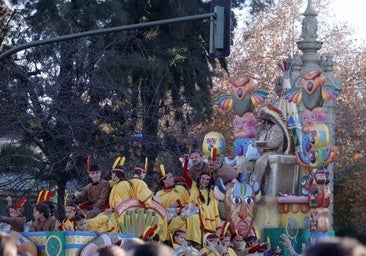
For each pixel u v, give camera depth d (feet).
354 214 160.45
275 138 80.74
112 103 120.78
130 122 122.01
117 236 61.05
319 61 88.99
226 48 67.51
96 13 124.26
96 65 122.01
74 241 59.62
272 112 81.87
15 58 124.98
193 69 137.80
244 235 73.51
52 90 116.06
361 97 189.98
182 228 70.03
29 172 114.62
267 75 187.21
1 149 115.96
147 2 136.36
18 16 132.77
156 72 128.06
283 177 79.77
